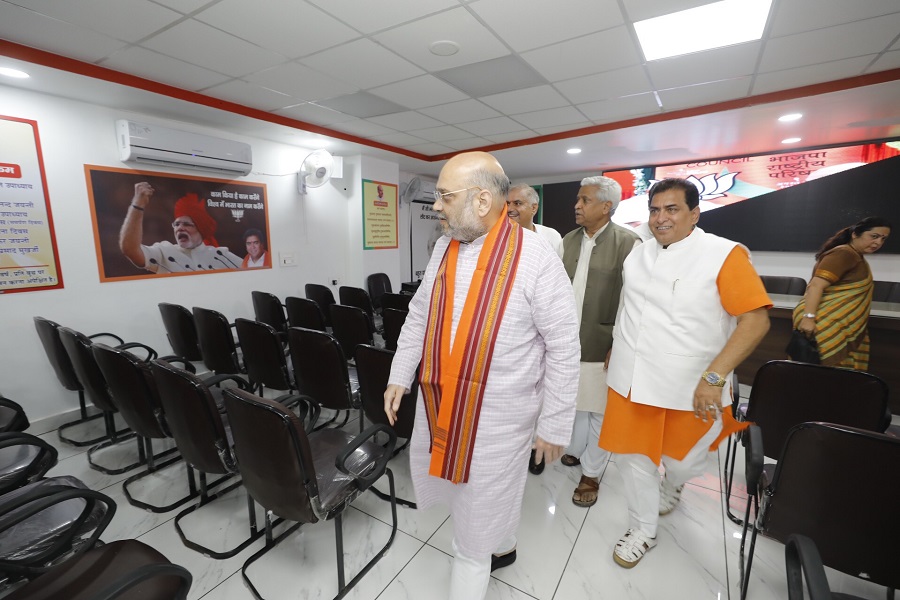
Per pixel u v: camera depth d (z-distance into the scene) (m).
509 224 1.08
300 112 3.56
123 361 1.70
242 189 4.06
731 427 1.43
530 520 1.83
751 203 5.43
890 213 4.62
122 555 1.05
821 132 4.14
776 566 1.57
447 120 3.81
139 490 2.04
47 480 1.49
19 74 2.40
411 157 5.30
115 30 2.09
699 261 1.35
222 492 1.99
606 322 1.85
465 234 1.06
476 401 1.04
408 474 2.19
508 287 1.03
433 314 1.12
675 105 3.38
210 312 2.54
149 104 3.04
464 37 2.20
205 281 3.80
